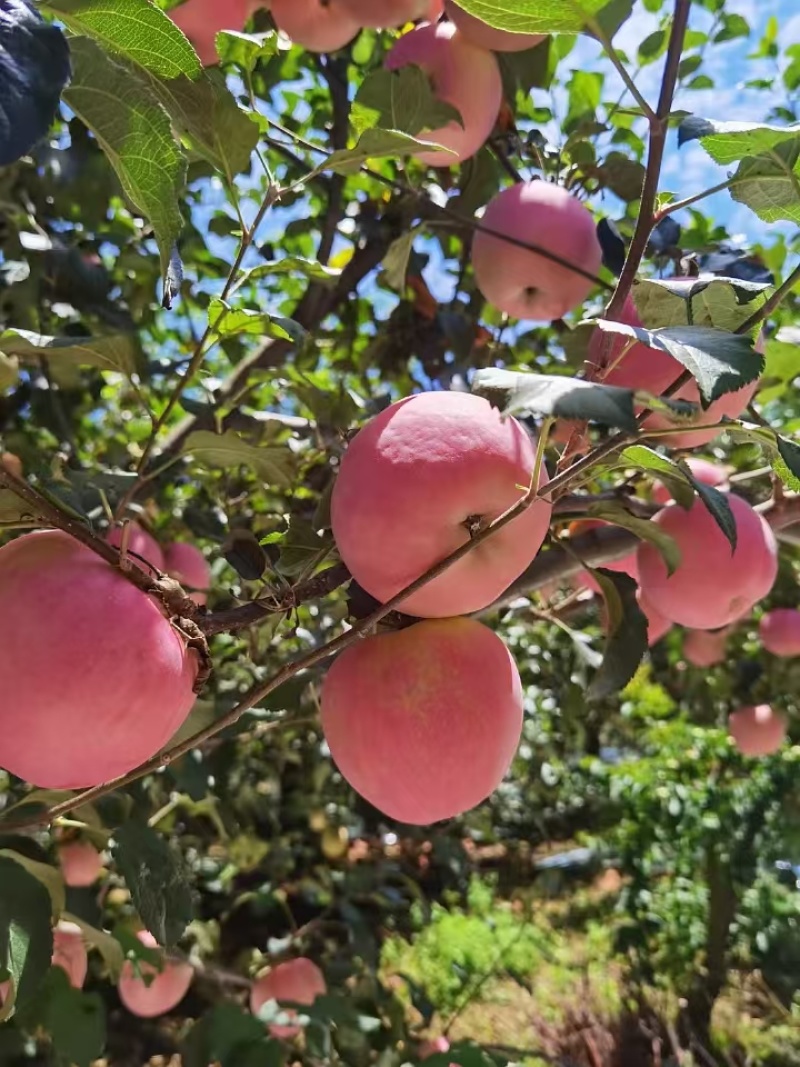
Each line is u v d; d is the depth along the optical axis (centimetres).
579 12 28
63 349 33
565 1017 133
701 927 143
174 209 26
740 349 24
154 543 47
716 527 43
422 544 27
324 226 71
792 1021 133
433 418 28
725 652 106
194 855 93
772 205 33
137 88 24
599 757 178
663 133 30
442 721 31
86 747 24
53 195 63
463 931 145
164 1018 77
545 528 29
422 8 51
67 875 50
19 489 24
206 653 28
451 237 75
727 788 145
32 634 23
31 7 18
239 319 33
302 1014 55
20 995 31
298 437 69
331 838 102
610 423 21
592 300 76
